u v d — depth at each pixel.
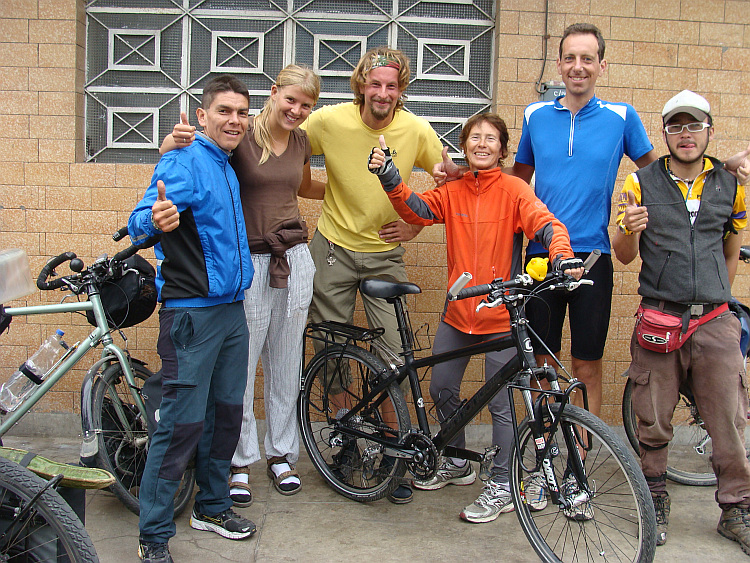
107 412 2.97
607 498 2.80
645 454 2.97
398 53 3.14
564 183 3.20
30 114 3.81
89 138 3.97
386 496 3.17
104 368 2.98
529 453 2.64
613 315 3.95
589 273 3.19
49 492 1.98
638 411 2.96
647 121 3.91
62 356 3.02
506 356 3.01
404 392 3.21
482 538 2.85
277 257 3.04
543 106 3.34
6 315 2.47
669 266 2.82
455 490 3.38
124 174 3.83
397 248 3.46
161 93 3.98
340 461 3.31
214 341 2.60
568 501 2.43
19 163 3.83
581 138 3.19
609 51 3.88
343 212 3.36
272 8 3.98
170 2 3.96
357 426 3.21
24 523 2.00
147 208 2.40
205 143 2.58
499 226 3.02
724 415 2.82
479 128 3.02
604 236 3.22
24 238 3.84
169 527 2.54
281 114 2.90
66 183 3.83
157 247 2.64
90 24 3.94
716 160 2.88
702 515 3.12
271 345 3.23
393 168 2.90
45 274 2.93
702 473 3.50
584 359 3.26
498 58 3.88
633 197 2.75
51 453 3.66
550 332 3.28
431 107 4.05
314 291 3.43
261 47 3.98
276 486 3.30
